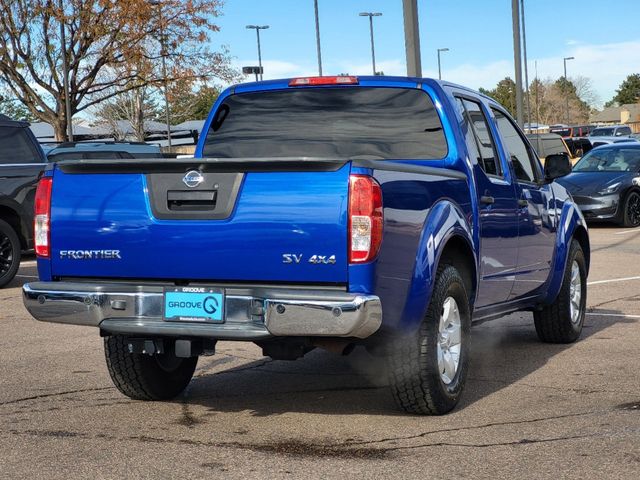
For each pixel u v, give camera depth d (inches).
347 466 183.6
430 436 205.3
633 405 231.1
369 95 257.0
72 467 185.2
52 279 219.6
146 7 1307.8
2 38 1318.9
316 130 259.9
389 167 202.4
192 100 2278.5
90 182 214.7
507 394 247.0
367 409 231.9
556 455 189.2
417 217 211.8
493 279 262.7
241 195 200.1
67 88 1312.7
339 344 205.5
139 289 209.3
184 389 254.8
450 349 228.7
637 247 650.8
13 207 499.8
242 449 196.7
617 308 398.0
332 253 193.3
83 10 1307.8
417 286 209.6
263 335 197.3
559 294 317.1
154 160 206.2
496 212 261.9
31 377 274.1
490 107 285.7
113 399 245.8
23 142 511.8
